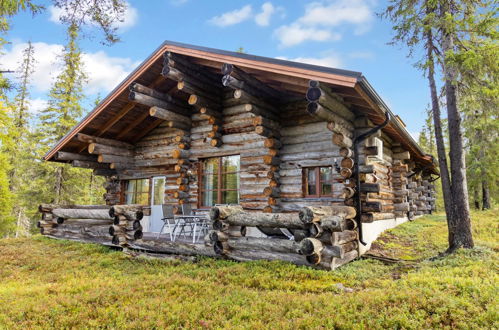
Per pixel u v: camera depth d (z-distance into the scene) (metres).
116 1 5.10
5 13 4.93
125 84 7.98
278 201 7.69
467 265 5.36
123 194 10.92
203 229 7.73
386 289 4.13
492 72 6.61
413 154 11.47
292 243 5.25
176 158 9.13
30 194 16.75
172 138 9.88
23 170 18.22
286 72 5.53
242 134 8.34
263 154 7.95
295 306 3.62
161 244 6.78
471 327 2.99
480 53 6.35
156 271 5.69
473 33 6.97
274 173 7.65
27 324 3.41
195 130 9.23
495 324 2.95
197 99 7.70
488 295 3.61
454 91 6.91
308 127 7.54
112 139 10.04
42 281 5.45
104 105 8.41
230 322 3.25
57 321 3.44
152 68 7.65
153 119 9.83
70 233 8.88
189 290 4.33
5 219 15.62
